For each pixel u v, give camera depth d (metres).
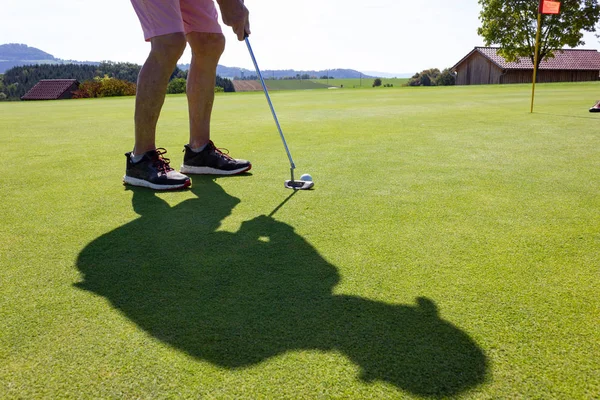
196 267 1.49
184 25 2.73
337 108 7.49
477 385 0.92
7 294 1.32
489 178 2.54
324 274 1.41
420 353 1.02
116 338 1.10
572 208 2.01
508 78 36.41
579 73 38.09
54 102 13.19
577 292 1.27
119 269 1.49
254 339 1.08
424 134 4.16
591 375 0.94
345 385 0.92
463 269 1.43
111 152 3.66
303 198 2.24
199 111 2.87
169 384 0.93
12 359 1.03
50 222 1.96
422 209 2.02
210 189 2.51
